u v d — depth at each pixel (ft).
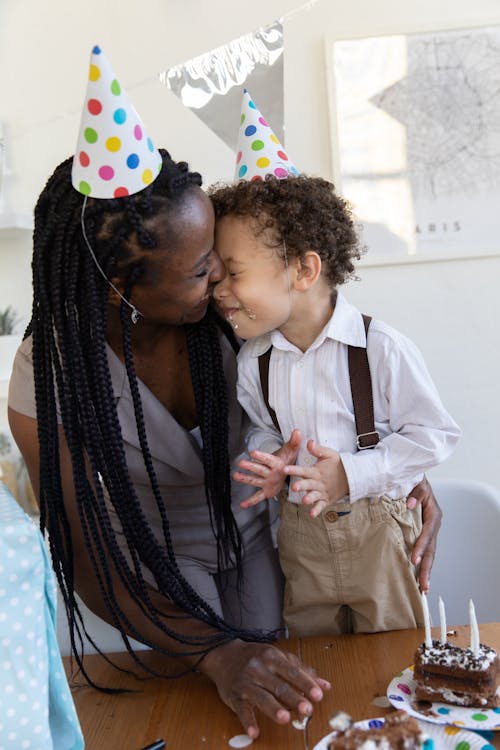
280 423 4.04
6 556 2.31
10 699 2.31
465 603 4.68
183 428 3.84
